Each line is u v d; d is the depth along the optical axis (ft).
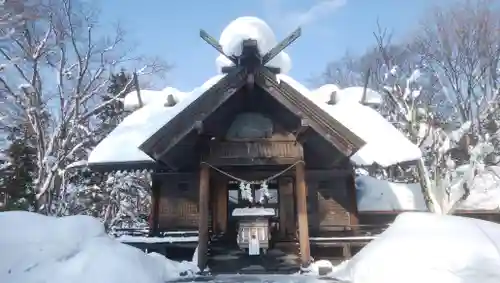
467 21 113.50
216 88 35.29
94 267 22.88
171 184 49.37
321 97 61.31
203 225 34.63
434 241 25.91
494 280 21.95
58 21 81.51
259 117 38.11
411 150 50.85
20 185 66.85
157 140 34.91
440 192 52.37
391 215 50.98
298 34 35.29
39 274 21.30
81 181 84.23
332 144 35.04
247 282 28.19
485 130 90.68
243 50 35.42
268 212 35.42
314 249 42.01
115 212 88.48
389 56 113.50
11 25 71.36
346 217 47.26
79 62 83.97
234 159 36.58
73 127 79.10
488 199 53.83
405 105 76.89
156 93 67.21
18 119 79.61
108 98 95.45
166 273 29.37
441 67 114.11
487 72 110.52
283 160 36.50
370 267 25.93
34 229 24.23
